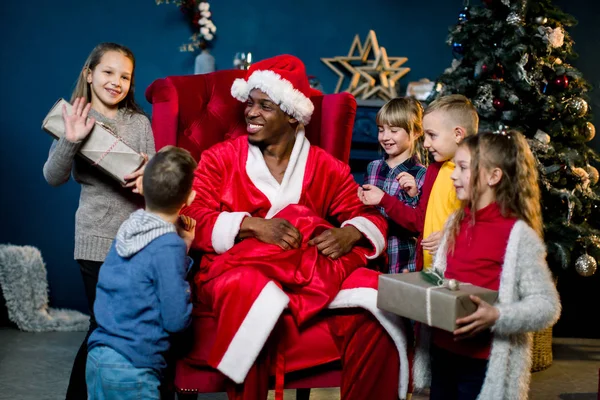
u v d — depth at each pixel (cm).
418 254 271
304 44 433
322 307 220
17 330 382
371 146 416
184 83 281
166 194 201
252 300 211
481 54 346
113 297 200
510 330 185
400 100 285
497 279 196
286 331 221
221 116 287
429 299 187
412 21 437
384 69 427
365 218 253
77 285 414
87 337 242
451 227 209
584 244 349
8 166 404
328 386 231
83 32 407
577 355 377
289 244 228
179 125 278
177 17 418
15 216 407
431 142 241
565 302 417
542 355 346
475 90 354
